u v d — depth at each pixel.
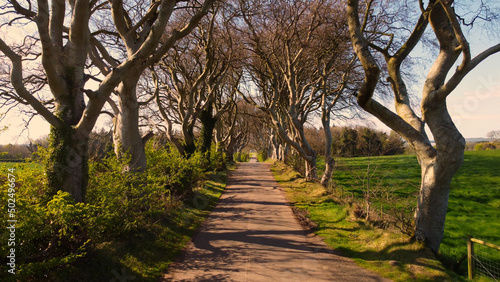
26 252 4.14
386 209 8.67
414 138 6.12
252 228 8.29
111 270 4.87
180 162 11.31
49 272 4.18
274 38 14.81
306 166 18.36
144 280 4.88
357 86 17.28
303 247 6.74
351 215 8.74
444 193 5.92
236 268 5.50
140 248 5.99
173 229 7.64
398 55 6.64
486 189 15.11
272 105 16.41
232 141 37.94
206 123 19.88
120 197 6.16
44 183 5.39
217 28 14.96
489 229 9.21
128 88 8.10
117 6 7.45
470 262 5.47
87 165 5.82
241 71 19.83
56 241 4.52
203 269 5.45
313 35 14.67
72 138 5.50
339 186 14.98
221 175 21.91
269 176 24.50
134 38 8.66
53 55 5.21
